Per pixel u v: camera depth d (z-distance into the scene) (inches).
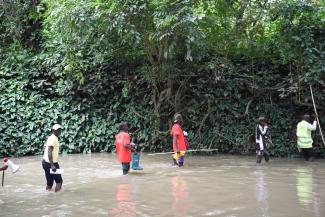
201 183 337.4
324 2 482.6
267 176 370.3
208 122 550.3
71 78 553.9
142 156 517.3
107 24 446.0
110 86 570.6
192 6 439.5
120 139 389.7
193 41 426.0
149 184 336.2
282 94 488.7
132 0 434.9
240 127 537.3
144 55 548.1
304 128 479.2
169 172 396.8
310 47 460.8
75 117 562.3
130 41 470.3
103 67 568.4
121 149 387.5
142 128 568.1
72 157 517.3
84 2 453.7
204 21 458.3
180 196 289.1
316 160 485.1
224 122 545.0
